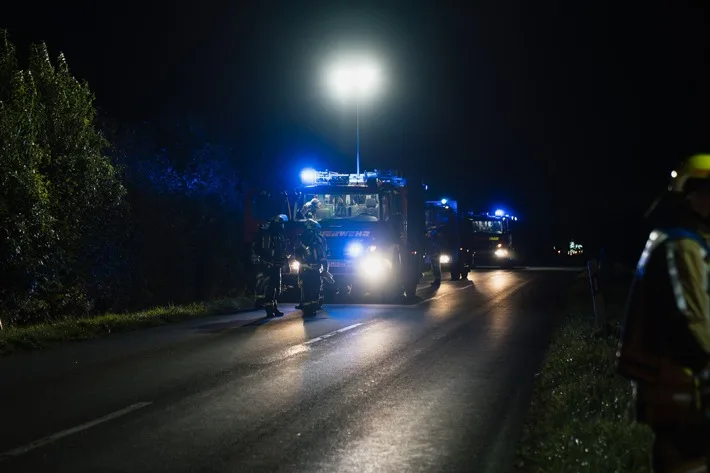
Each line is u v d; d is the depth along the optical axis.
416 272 25.16
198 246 22.38
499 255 50.12
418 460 7.12
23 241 15.60
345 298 24.39
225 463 7.00
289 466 6.93
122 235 19.17
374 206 22.55
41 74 17.31
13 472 6.73
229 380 10.62
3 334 13.80
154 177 20.91
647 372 3.86
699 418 3.80
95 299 18.84
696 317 3.76
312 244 18.69
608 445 6.69
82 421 8.41
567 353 11.84
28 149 15.80
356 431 8.09
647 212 4.20
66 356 12.57
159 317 17.19
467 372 11.33
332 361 12.16
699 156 4.06
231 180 23.80
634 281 4.02
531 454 7.20
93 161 17.78
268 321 17.50
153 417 8.59
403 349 13.41
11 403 9.21
